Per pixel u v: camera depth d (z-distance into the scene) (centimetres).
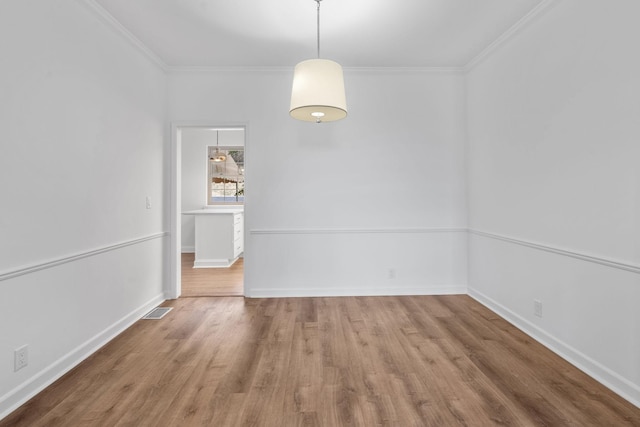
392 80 396
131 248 317
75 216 240
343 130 395
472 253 391
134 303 322
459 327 303
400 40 326
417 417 180
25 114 198
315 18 284
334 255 398
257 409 187
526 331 289
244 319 326
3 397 183
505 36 310
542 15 265
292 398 197
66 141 231
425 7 269
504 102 320
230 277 500
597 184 216
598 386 208
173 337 284
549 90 259
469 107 391
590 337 223
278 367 233
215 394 201
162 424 175
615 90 203
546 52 261
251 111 390
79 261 244
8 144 187
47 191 214
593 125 219
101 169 270
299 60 370
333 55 360
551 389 205
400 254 401
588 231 223
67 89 232
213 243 579
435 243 403
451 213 402
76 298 241
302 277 397
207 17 281
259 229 394
